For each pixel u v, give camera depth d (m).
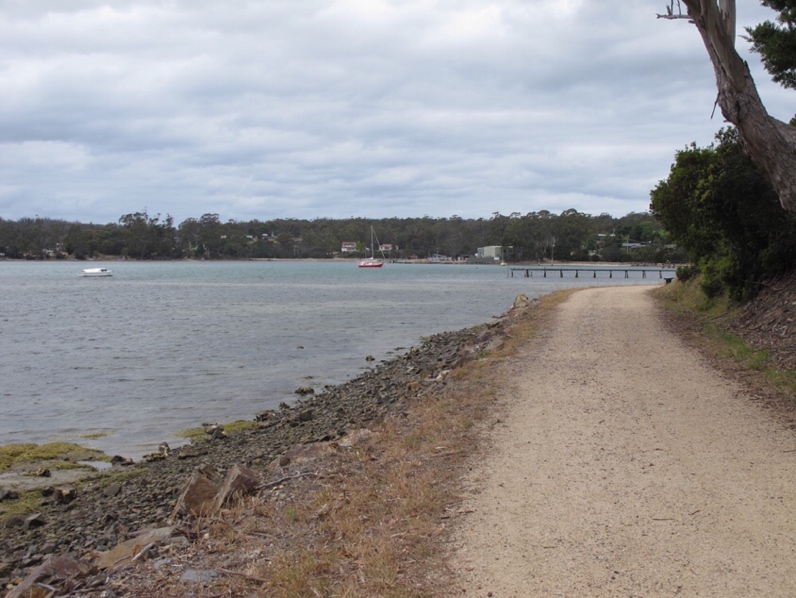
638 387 11.03
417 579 4.75
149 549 5.96
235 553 5.55
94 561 6.30
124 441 13.84
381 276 107.69
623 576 4.69
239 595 4.76
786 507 5.82
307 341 29.39
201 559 5.50
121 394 18.56
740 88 11.29
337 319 39.19
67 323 38.28
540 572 4.79
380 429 9.71
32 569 7.19
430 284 80.25
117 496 10.12
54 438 14.19
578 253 140.75
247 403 17.38
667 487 6.38
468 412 9.70
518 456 7.52
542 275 100.56
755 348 13.79
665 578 4.64
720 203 18.45
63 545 8.09
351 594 4.53
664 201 24.72
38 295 64.25
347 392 17.73
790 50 14.85
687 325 19.55
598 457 7.38
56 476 11.51
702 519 5.61
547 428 8.67
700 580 4.60
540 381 11.80
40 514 9.62
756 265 18.95
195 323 37.53
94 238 190.12
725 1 10.98
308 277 105.25
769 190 17.41
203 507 7.32
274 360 24.27
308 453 8.90
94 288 76.75
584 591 4.51
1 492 10.53
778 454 7.29
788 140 11.17
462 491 6.48
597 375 12.19
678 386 11.01
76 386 19.72
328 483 7.19
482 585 4.64
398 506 6.16
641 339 16.77
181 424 15.23
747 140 11.48
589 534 5.39
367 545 5.30
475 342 21.14
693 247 25.06
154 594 4.87
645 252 128.38
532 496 6.27
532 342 16.89
